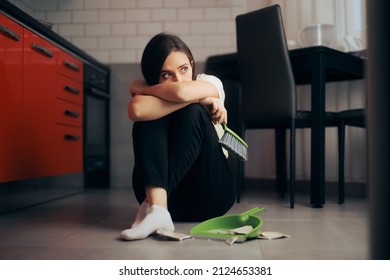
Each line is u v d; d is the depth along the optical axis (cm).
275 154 330
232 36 355
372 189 77
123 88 363
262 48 236
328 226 165
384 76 74
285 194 300
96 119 335
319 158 225
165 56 146
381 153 75
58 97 261
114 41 365
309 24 310
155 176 137
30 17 217
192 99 139
